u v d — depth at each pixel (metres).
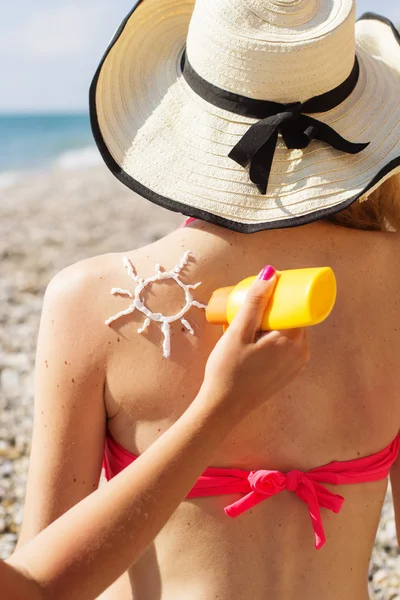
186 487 1.08
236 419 1.10
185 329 1.33
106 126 1.50
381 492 1.50
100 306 1.33
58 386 1.34
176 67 1.55
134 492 1.06
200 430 1.09
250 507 1.35
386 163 1.43
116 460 1.41
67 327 1.33
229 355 1.08
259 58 1.36
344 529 1.44
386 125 1.48
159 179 1.41
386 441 1.48
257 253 1.38
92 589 1.04
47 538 1.05
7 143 48.72
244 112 1.39
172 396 1.34
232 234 1.38
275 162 1.39
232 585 1.36
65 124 65.50
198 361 1.34
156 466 1.07
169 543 1.37
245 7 1.38
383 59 1.78
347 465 1.43
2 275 8.95
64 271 1.38
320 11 1.42
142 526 1.06
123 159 1.46
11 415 5.09
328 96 1.42
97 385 1.34
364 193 1.34
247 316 1.08
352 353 1.42
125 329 1.33
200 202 1.37
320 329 1.41
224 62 1.38
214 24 1.39
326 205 1.36
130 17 1.50
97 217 13.74
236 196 1.37
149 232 11.99
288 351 1.08
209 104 1.42
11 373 5.89
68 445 1.36
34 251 10.39
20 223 13.00
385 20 1.80
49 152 43.06
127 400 1.35
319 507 1.40
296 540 1.40
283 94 1.38
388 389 1.47
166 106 1.48
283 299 1.05
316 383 1.40
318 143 1.40
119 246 10.95
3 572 0.99
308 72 1.37
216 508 1.36
